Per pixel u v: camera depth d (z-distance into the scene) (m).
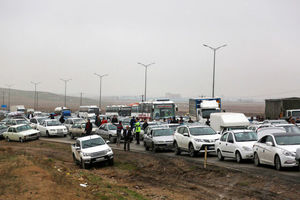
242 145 18.89
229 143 19.78
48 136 41.44
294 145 15.84
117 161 22.80
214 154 24.06
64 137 41.81
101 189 14.23
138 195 13.53
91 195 12.85
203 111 40.03
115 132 33.78
